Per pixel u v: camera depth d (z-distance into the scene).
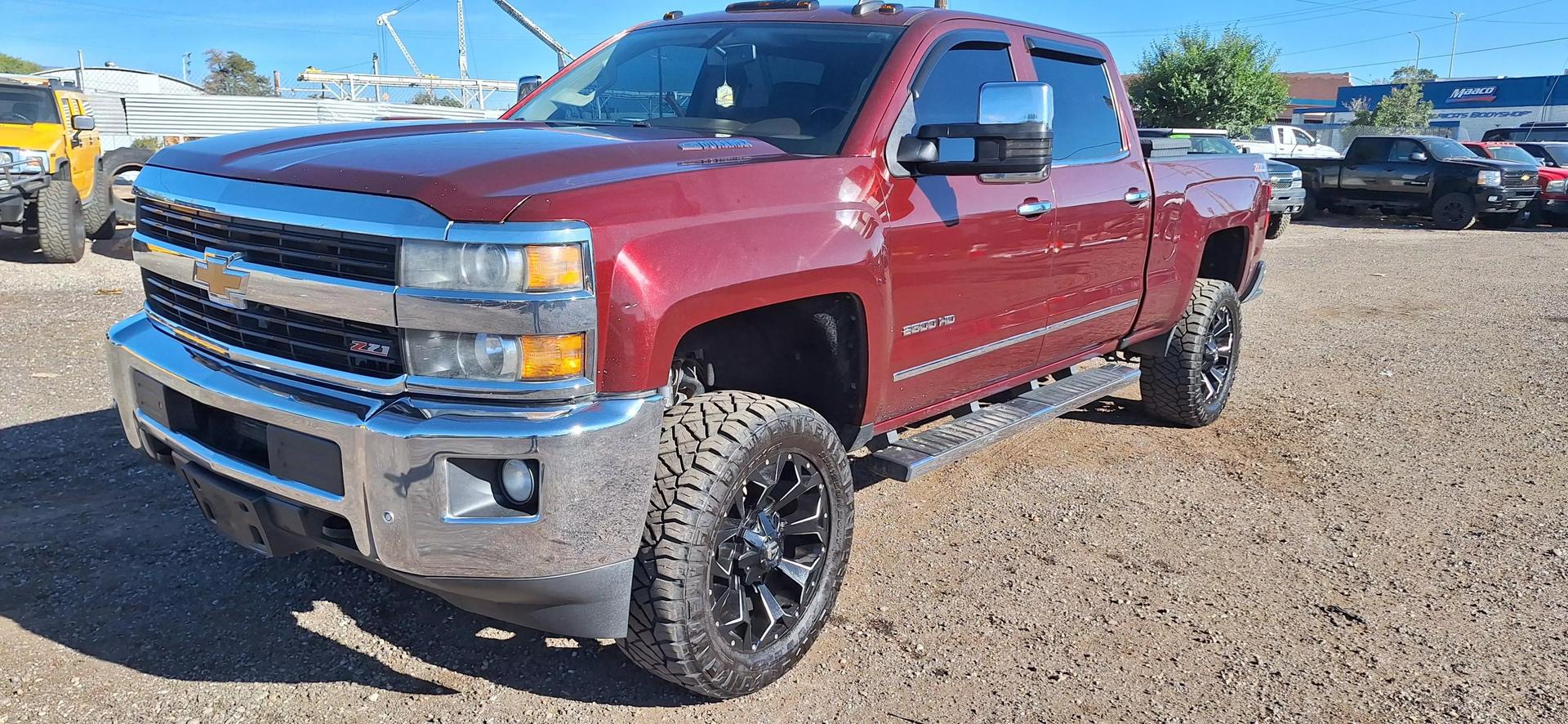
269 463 2.56
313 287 2.41
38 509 3.99
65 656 3.00
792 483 2.96
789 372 3.30
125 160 12.75
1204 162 5.30
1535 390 6.79
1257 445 5.50
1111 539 4.19
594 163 2.61
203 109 24.64
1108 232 4.34
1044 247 3.92
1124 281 4.58
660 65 3.88
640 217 2.48
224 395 2.59
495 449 2.30
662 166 2.69
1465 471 5.14
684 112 3.63
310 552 3.76
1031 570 3.87
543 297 2.29
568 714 2.85
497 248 2.27
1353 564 4.01
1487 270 13.23
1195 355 5.40
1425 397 6.57
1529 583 3.86
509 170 2.46
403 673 3.02
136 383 2.96
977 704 2.98
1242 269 5.79
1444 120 50.75
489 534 2.36
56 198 10.09
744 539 2.83
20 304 8.00
